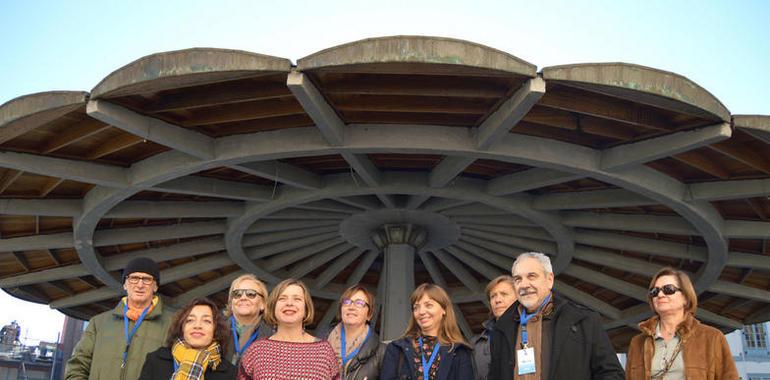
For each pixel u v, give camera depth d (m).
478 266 28.11
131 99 15.11
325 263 30.70
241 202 23.33
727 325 31.86
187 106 15.28
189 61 13.35
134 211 22.30
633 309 31.50
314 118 14.98
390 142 16.73
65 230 24.23
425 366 8.80
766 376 64.06
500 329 8.09
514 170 20.58
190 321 8.41
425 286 9.16
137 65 13.72
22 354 86.06
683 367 7.94
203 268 28.28
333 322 37.06
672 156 17.95
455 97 15.11
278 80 14.57
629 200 20.50
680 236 24.78
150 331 9.68
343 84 14.49
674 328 8.22
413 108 15.59
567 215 23.81
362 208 23.33
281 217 23.77
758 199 21.00
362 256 30.73
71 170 18.33
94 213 20.97
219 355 8.48
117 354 9.47
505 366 7.80
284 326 8.33
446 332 8.94
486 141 16.14
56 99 14.78
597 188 21.33
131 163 19.42
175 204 22.84
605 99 15.31
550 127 17.06
